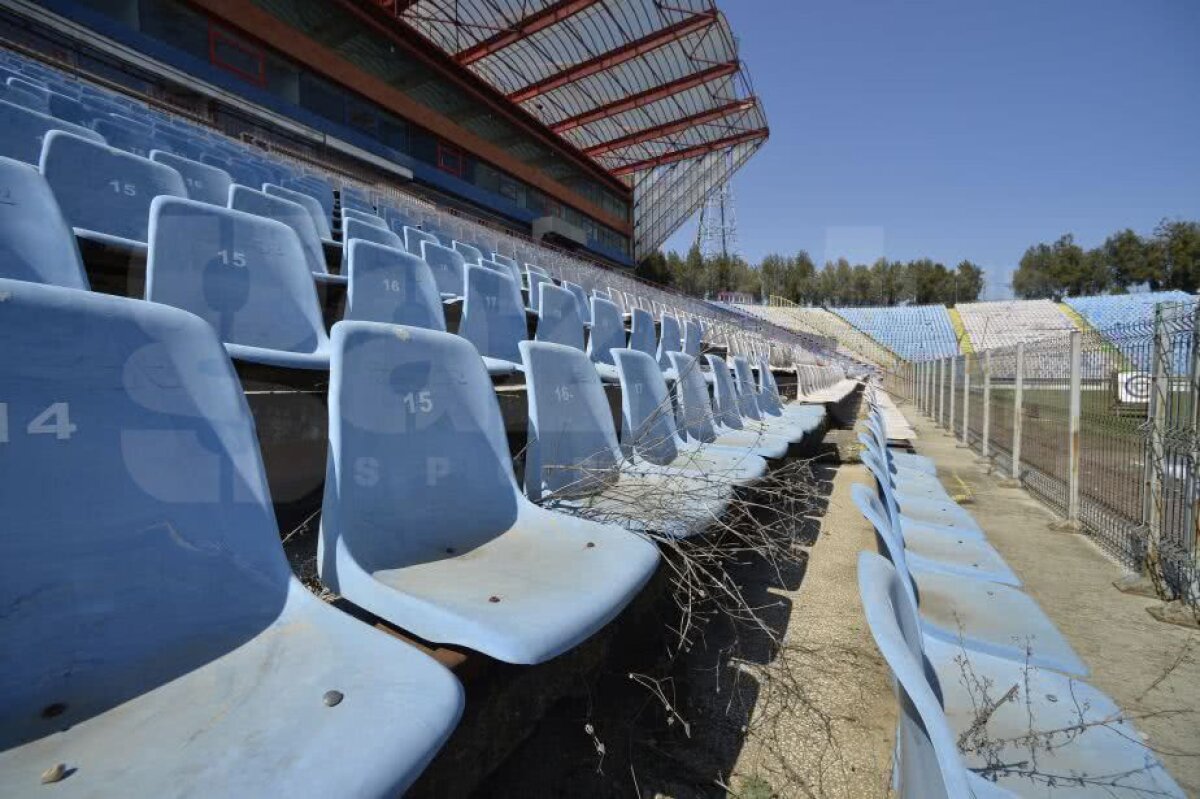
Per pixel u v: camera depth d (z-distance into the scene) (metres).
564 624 1.10
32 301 0.97
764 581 3.00
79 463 0.98
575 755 1.61
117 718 0.85
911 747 1.04
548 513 1.73
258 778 0.72
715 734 1.78
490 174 27.98
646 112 32.62
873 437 2.88
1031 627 2.31
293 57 17.86
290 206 4.22
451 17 24.50
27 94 5.10
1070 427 4.63
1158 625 2.89
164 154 4.32
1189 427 3.09
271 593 1.12
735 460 2.93
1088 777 1.50
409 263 3.40
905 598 1.14
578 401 2.46
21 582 0.88
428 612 1.09
